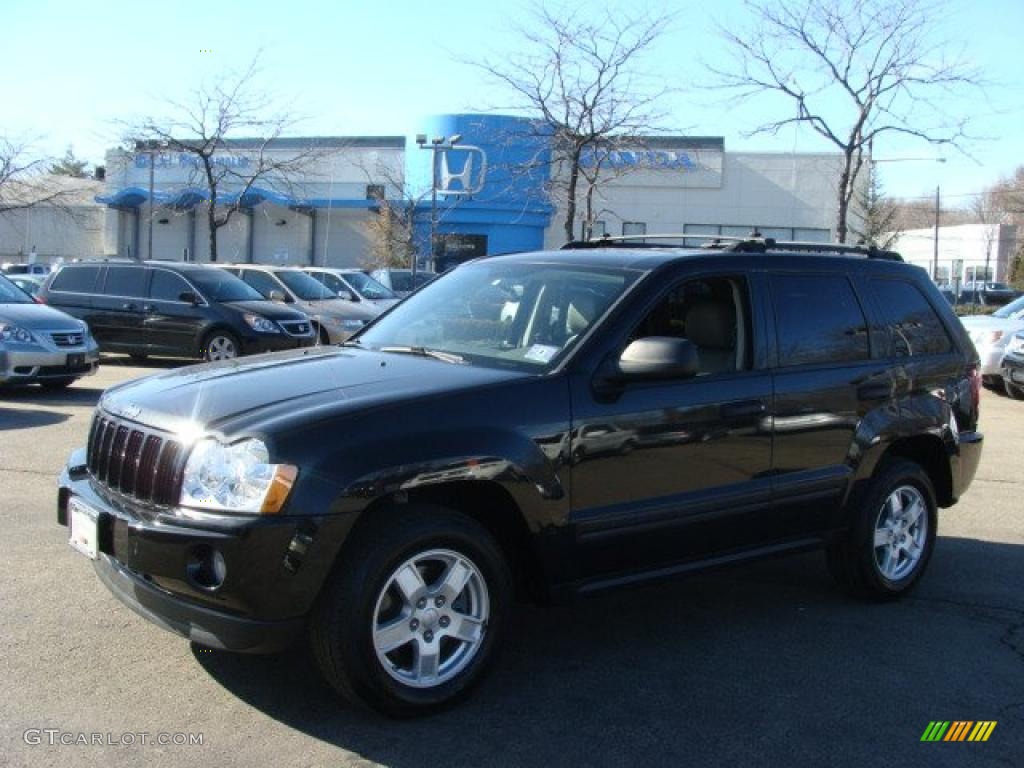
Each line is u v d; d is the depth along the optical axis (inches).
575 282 186.2
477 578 154.5
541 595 164.9
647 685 167.8
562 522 160.7
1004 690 170.2
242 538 134.6
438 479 146.2
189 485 140.5
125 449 152.7
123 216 1707.7
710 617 203.9
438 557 150.3
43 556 219.8
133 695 155.1
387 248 1448.1
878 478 210.7
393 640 146.6
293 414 143.5
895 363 214.7
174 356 621.0
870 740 150.1
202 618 138.6
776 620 203.0
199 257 1708.9
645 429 170.1
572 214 802.8
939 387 224.1
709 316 187.5
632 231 1491.1
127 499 149.6
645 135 834.8
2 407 432.8
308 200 1582.2
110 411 163.2
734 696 164.4
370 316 700.7
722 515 182.4
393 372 165.0
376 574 142.1
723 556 187.0
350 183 1646.2
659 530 173.5
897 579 215.5
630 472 169.0
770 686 169.0
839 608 211.8
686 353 161.6
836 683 171.2
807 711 159.5
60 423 393.4
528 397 158.9
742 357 189.8
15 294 509.4
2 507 260.1
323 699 156.0
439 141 1229.1
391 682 145.5
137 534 142.0
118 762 134.7
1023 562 251.1
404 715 149.1
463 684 153.6
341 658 141.1
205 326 610.2
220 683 160.6
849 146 767.1
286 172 1512.1
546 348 171.8
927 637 195.2
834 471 200.5
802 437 194.2
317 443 139.6
